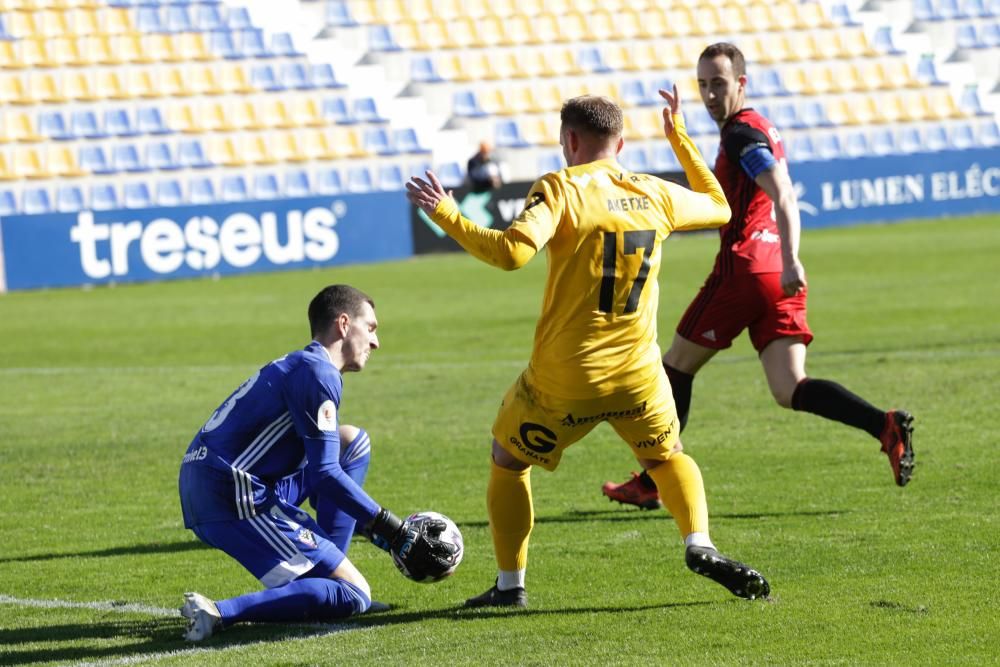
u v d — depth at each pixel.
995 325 45.56
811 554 18.81
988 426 28.16
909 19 109.12
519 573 16.97
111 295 69.69
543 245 15.05
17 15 90.12
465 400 35.72
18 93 87.12
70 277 74.69
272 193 89.50
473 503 23.73
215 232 77.62
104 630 16.52
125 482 26.88
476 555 20.03
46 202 84.44
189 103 90.06
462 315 56.03
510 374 40.25
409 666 14.36
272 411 15.84
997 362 37.09
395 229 82.69
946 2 109.31
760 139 20.27
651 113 99.88
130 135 87.38
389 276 73.94
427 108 96.38
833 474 24.47
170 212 76.62
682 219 16.23
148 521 23.31
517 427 16.20
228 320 57.28
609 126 16.03
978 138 106.50
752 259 21.25
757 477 24.56
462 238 14.95
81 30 90.94
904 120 104.88
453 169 93.50
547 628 15.75
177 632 16.31
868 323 47.94
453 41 99.06
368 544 21.12
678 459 16.52
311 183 90.38
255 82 92.44
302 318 57.06
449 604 17.28
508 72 98.88
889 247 76.94
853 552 18.78
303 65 93.88
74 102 87.75
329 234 80.62
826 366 38.09
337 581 16.39
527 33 100.81
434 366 42.50
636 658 14.34
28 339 53.31
